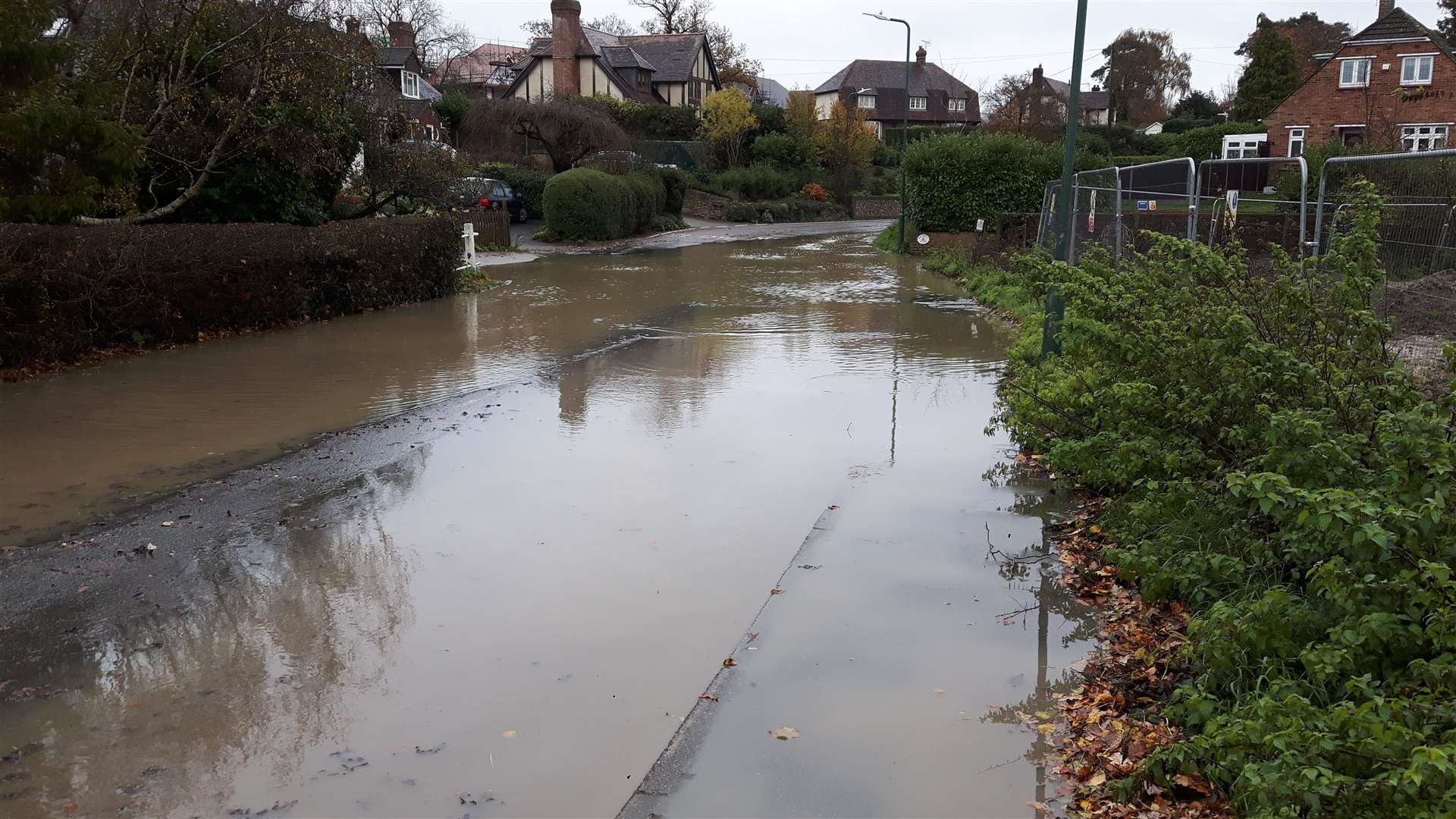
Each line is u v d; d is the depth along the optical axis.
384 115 20.12
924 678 4.62
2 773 3.87
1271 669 3.92
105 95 12.63
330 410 9.66
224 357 12.14
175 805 3.68
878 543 6.30
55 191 11.98
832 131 56.34
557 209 33.38
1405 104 37.81
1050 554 6.12
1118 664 4.70
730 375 11.70
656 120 54.25
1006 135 32.66
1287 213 18.98
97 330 11.80
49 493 7.09
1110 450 6.56
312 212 18.47
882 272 24.91
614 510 6.90
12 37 11.27
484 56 81.31
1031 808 3.66
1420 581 3.62
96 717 4.26
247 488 7.29
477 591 5.55
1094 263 7.34
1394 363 5.32
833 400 10.35
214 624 5.13
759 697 4.45
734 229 43.16
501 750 4.04
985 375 11.66
